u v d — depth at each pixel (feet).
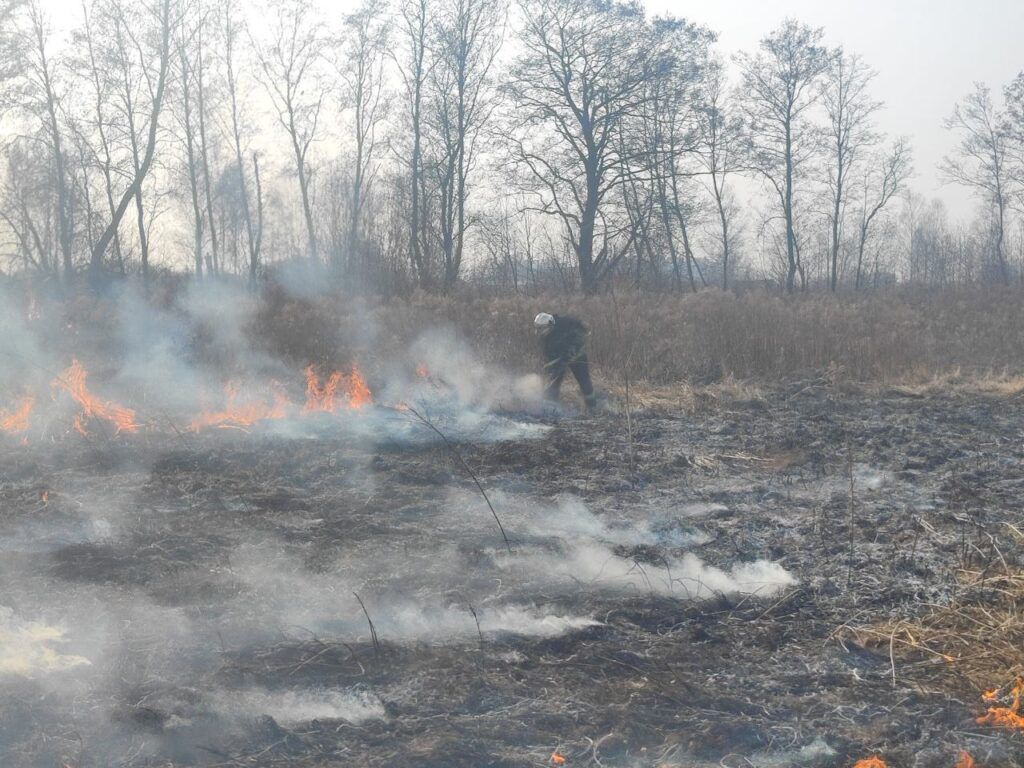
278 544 23.53
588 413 43.27
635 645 18.01
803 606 19.98
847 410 43.57
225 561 22.11
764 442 36.32
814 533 24.62
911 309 80.74
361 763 13.53
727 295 71.10
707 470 32.22
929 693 15.87
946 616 19.03
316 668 16.56
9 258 127.85
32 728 14.29
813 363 53.42
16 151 122.93
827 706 15.42
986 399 46.34
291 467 31.94
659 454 34.40
